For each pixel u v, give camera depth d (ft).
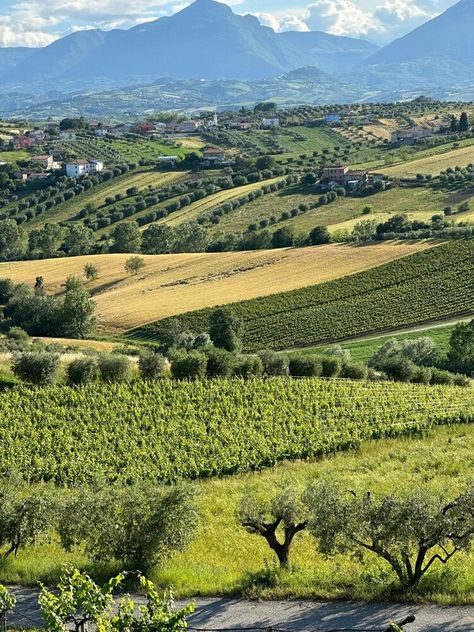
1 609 58.03
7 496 98.37
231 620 75.00
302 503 91.50
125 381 202.80
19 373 194.70
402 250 446.60
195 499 112.06
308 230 605.31
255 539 108.78
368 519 82.84
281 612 76.59
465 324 296.92
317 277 426.10
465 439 172.96
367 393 211.82
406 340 303.89
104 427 167.73
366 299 390.42
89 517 94.12
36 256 597.93
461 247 430.61
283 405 192.03
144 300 426.92
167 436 165.37
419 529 80.02
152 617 54.29
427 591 79.46
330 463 156.87
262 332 368.89
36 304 384.88
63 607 54.70
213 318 361.92
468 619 72.84
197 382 202.69
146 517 92.43
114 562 94.07
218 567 94.63
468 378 267.18
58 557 99.50
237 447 160.15
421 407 200.23
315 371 236.84
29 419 167.53
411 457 157.48
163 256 522.06
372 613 75.15
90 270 485.56
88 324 375.66
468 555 94.32
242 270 460.14
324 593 80.02
